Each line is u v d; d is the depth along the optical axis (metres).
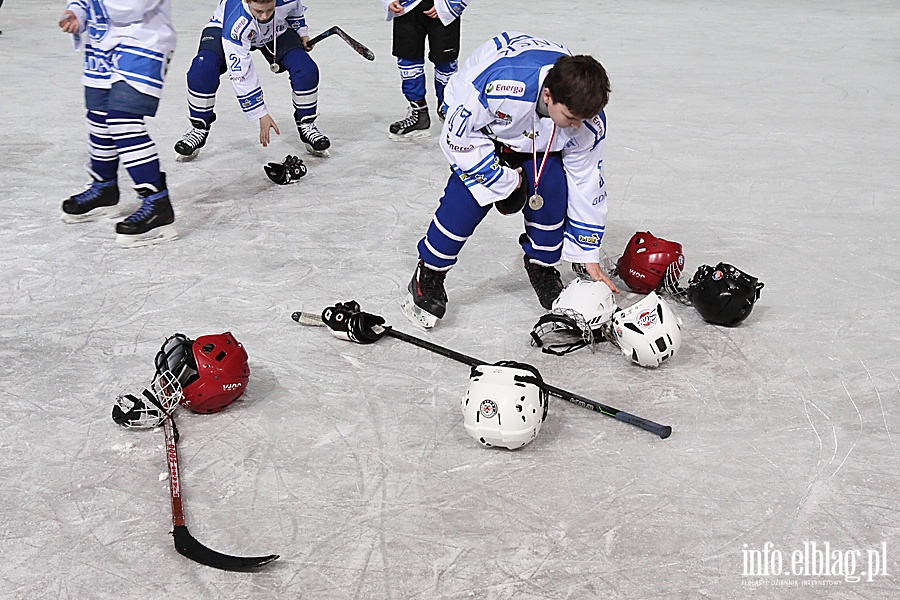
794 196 4.56
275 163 4.68
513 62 2.88
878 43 8.48
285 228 4.12
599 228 3.21
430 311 3.20
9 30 8.81
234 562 2.07
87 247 3.89
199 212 4.30
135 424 2.56
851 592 2.03
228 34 4.46
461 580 2.05
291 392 2.81
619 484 2.38
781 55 7.96
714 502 2.32
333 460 2.48
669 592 2.02
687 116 6.02
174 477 2.35
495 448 2.53
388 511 2.28
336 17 9.63
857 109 6.21
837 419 2.68
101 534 2.20
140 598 2.00
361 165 5.01
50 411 2.70
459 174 3.02
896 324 3.24
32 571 2.08
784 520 2.25
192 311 3.33
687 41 8.55
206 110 4.95
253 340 3.12
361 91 6.64
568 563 2.11
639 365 2.96
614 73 7.20
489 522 2.24
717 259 3.80
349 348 3.08
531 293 3.52
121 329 3.19
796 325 3.24
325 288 3.53
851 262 3.77
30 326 3.20
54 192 4.52
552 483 2.39
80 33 3.70
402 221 4.21
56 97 6.32
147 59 3.68
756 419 2.68
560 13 9.95
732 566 2.10
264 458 2.49
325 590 2.03
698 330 3.21
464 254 3.88
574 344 3.08
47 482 2.38
